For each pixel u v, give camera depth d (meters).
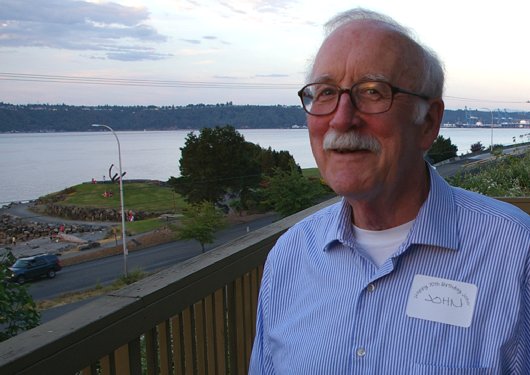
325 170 1.34
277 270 1.51
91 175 129.88
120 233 50.69
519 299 1.17
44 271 33.50
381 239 1.34
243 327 2.36
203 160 54.12
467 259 1.21
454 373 1.13
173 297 1.74
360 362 1.21
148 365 1.65
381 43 1.24
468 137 123.94
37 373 1.17
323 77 1.28
